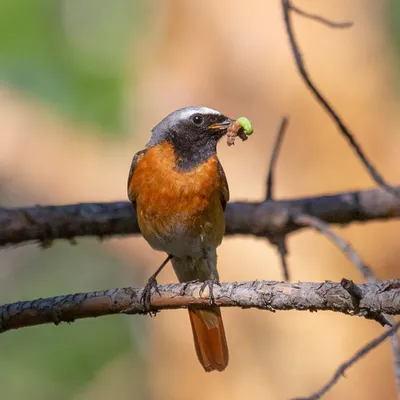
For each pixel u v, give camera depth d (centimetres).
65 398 1583
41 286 1716
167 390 1352
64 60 1717
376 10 1473
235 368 1269
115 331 1642
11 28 1717
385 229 1269
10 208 896
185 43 1461
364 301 575
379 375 1242
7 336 1593
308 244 1284
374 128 1378
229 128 823
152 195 812
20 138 1509
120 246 1438
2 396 1571
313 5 1410
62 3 1748
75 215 902
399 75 1531
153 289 660
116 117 1645
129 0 1783
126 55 1714
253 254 1287
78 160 1509
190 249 838
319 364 1245
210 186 812
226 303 633
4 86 1620
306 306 602
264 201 952
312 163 1330
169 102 1470
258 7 1401
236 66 1400
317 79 1383
